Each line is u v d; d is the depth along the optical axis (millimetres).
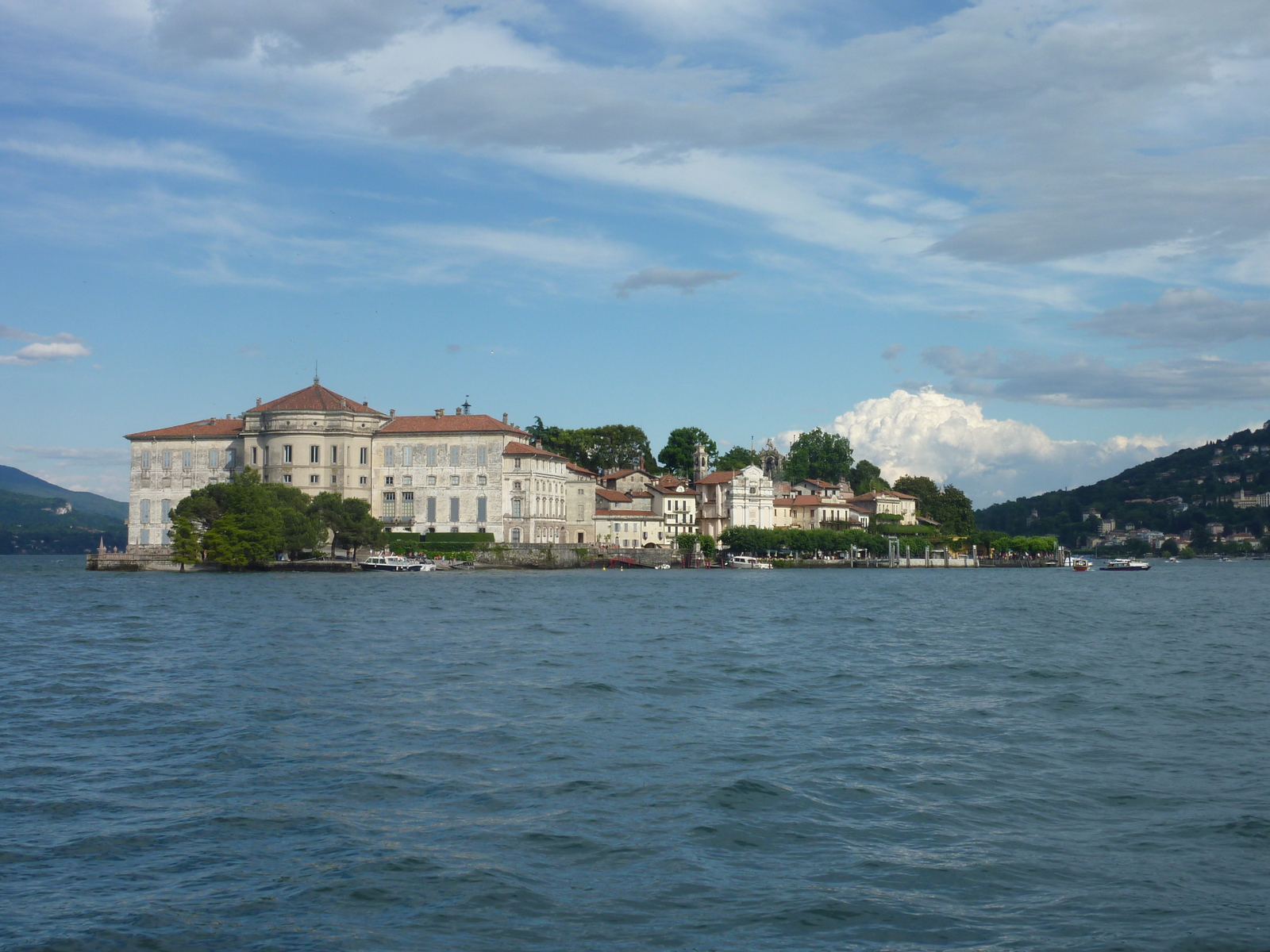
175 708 47125
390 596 128250
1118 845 28469
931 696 52781
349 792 33125
